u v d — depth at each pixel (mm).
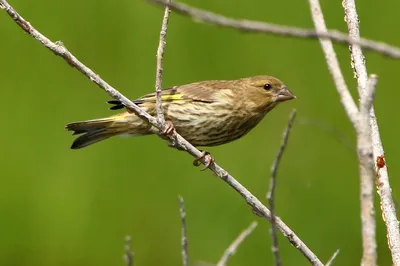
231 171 15039
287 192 14781
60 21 15836
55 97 15602
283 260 14195
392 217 6762
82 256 15211
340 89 6391
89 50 15672
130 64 15547
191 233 14750
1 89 15641
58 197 15258
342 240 14609
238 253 14406
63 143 15469
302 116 15219
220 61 15383
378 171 6906
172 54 15453
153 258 14992
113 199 15180
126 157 15281
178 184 15062
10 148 15391
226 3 15664
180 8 4805
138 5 15641
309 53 15414
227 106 9742
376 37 15641
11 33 15812
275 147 15094
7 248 15297
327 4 15742
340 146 14938
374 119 7043
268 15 15617
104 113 15484
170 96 9719
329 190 14812
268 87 10008
